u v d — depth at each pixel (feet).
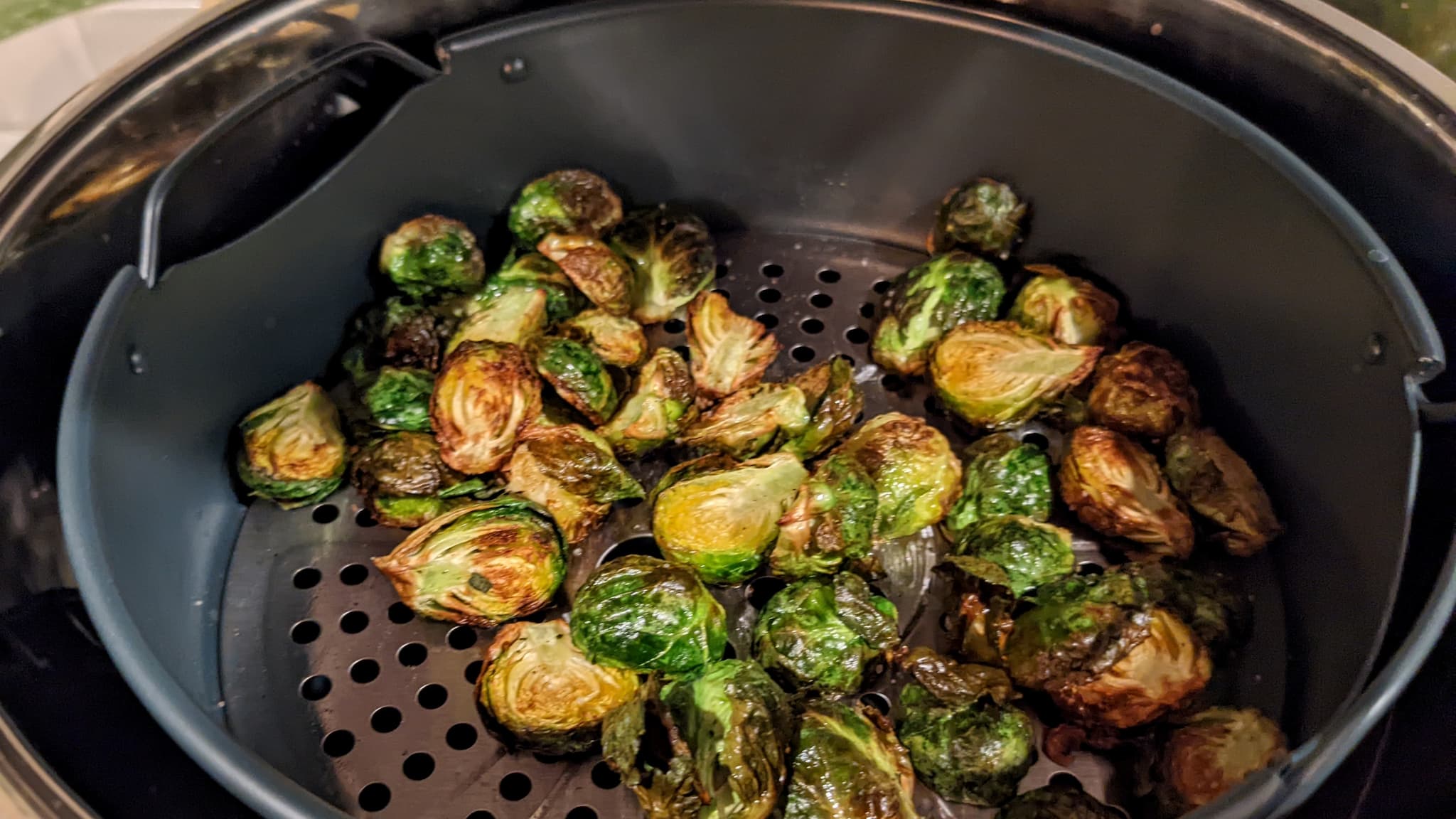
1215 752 0.70
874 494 0.78
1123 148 0.85
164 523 0.76
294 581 0.80
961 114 0.91
